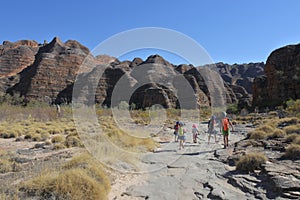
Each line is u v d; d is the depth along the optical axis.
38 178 4.80
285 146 8.78
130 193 5.14
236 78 156.88
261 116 30.17
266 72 54.44
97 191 4.50
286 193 4.79
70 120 23.98
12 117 25.23
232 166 7.21
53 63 88.75
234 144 11.09
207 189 5.39
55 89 83.62
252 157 6.74
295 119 16.20
